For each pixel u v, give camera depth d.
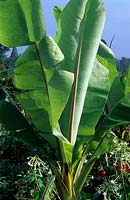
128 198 3.91
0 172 5.09
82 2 3.50
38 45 2.86
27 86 3.00
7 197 4.73
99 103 3.67
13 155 5.28
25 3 2.81
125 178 4.05
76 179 3.60
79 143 3.61
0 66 8.49
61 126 3.58
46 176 4.45
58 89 2.94
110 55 4.20
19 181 4.46
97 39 3.56
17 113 3.50
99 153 3.56
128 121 3.54
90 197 4.30
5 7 2.79
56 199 3.58
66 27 3.53
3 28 2.83
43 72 2.91
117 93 4.09
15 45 2.86
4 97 3.58
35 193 4.26
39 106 3.10
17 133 3.50
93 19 3.53
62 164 3.49
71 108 3.51
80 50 3.51
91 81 3.75
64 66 3.51
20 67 2.88
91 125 3.61
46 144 4.05
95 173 4.54
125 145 3.85
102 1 3.58
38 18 2.85
